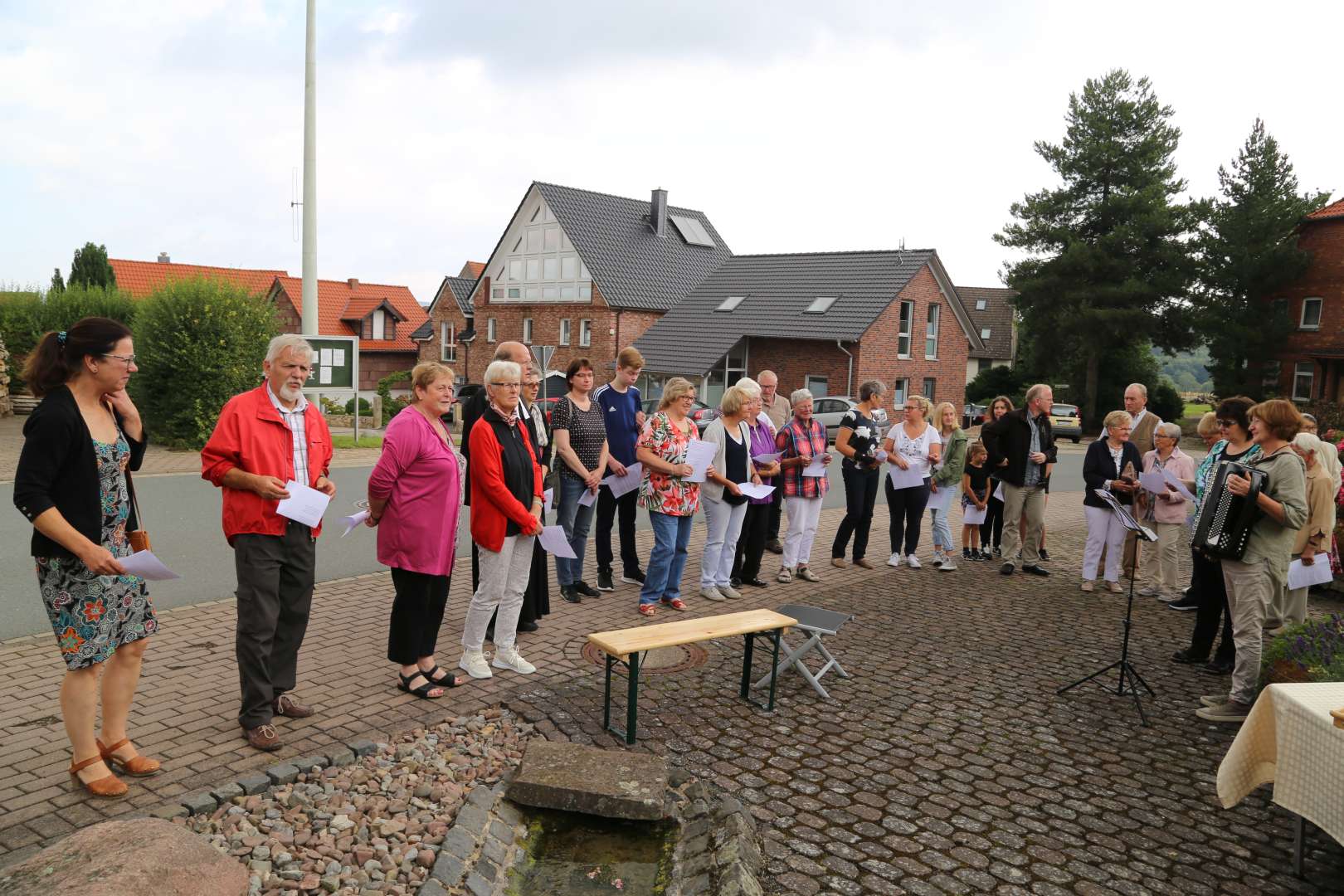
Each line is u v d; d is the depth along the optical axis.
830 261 38.12
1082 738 5.34
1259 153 42.25
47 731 4.72
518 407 6.35
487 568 5.61
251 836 3.73
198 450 18.98
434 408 5.26
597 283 41.31
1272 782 4.36
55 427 3.73
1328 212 40.47
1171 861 4.03
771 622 5.55
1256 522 5.65
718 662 6.43
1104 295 40.78
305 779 4.28
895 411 36.22
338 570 8.73
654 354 37.47
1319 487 6.58
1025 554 9.92
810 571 9.00
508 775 4.46
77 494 3.84
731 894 3.52
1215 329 40.84
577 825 4.18
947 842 4.12
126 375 3.97
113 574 3.83
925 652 6.86
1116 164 42.34
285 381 4.63
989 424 9.76
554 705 5.38
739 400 7.78
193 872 3.17
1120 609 8.34
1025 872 3.90
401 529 5.21
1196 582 6.70
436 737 4.86
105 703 4.22
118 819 3.67
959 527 12.96
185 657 5.96
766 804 4.40
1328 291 40.41
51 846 3.22
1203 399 53.00
